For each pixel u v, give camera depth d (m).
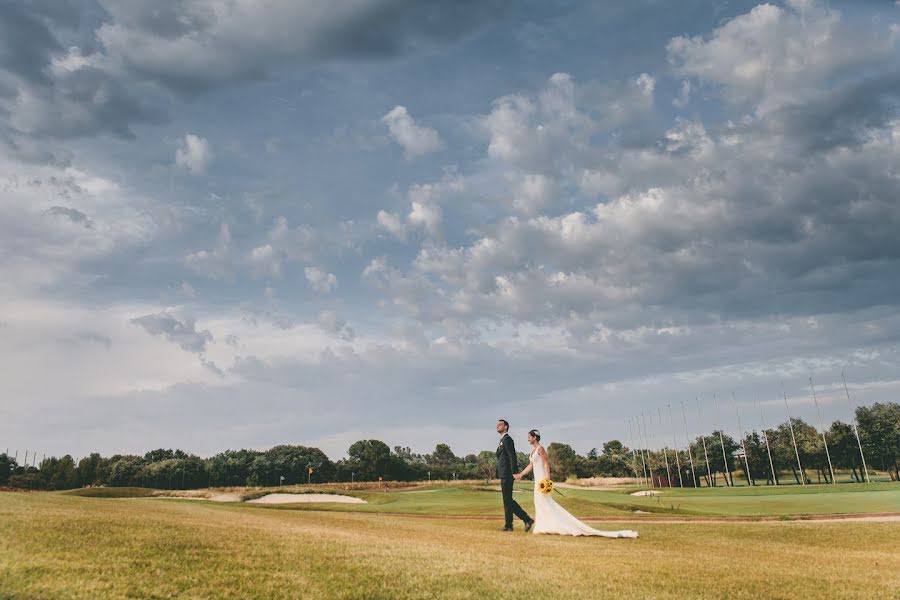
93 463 123.44
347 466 137.50
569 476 128.50
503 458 16.08
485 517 25.77
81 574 6.67
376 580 7.63
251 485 125.12
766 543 15.29
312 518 19.44
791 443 97.69
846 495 36.75
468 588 7.45
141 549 8.43
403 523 18.36
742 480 110.75
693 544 13.69
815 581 8.70
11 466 119.38
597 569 8.98
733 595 7.55
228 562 8.09
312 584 7.25
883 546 15.41
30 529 9.19
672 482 98.62
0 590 5.80
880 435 92.00
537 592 7.37
